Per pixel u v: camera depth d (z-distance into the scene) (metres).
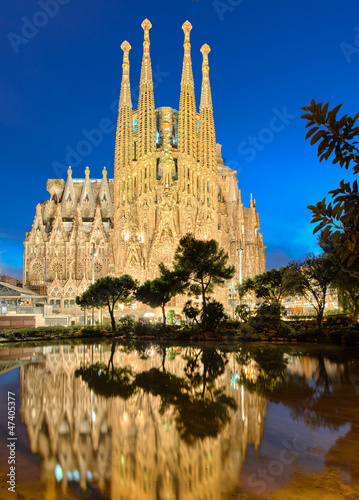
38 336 47.03
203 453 6.95
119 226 149.88
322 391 12.33
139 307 126.75
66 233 167.00
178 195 153.25
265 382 14.01
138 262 141.88
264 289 59.38
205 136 162.62
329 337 35.94
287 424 8.67
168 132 169.00
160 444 7.46
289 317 67.19
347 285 39.03
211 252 45.84
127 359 22.50
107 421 9.16
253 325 42.59
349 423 8.71
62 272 154.50
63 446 7.44
